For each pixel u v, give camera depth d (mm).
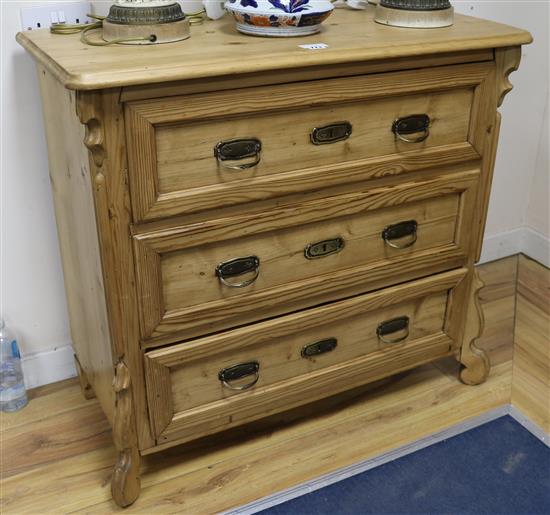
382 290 1633
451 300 1744
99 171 1225
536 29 2209
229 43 1369
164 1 1371
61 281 1840
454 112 1518
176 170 1277
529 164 2434
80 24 1506
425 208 1597
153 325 1375
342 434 1731
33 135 1665
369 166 1456
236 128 1295
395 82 1400
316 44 1358
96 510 1524
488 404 1826
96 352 1581
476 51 1465
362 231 1535
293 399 1635
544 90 2318
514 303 2262
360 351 1685
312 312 1547
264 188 1362
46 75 1428
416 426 1757
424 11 1521
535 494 1566
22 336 1847
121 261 1302
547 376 1926
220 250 1389
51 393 1873
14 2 1536
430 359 1807
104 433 1736
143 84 1176
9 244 1738
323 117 1368
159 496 1558
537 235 2498
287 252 1464
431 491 1575
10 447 1689
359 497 1559
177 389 1476
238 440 1712
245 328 1485
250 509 1522
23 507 1531
